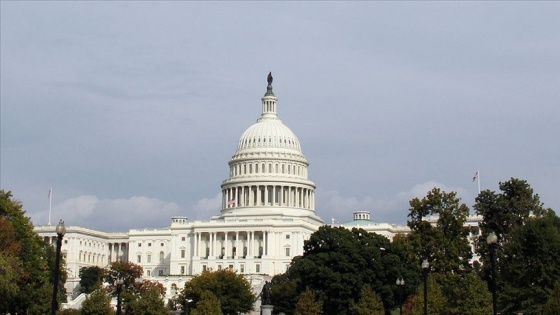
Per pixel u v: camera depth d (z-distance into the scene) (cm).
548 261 10400
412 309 11819
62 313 13838
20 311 12288
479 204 13875
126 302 16088
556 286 9300
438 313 11056
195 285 16788
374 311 12588
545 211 13488
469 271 13312
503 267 11062
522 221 13362
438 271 13812
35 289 12500
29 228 12756
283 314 14400
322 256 14138
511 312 10650
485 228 13775
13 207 12475
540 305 10131
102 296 14038
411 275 13900
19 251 11781
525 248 10619
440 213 14400
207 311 14738
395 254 14300
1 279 10388
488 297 10888
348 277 13800
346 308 13950
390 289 13888
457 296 11006
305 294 13338
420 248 14212
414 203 14562
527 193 13638
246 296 16725
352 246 14162
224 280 16775
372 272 13925
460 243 14188
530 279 10506
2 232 11494
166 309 14725
